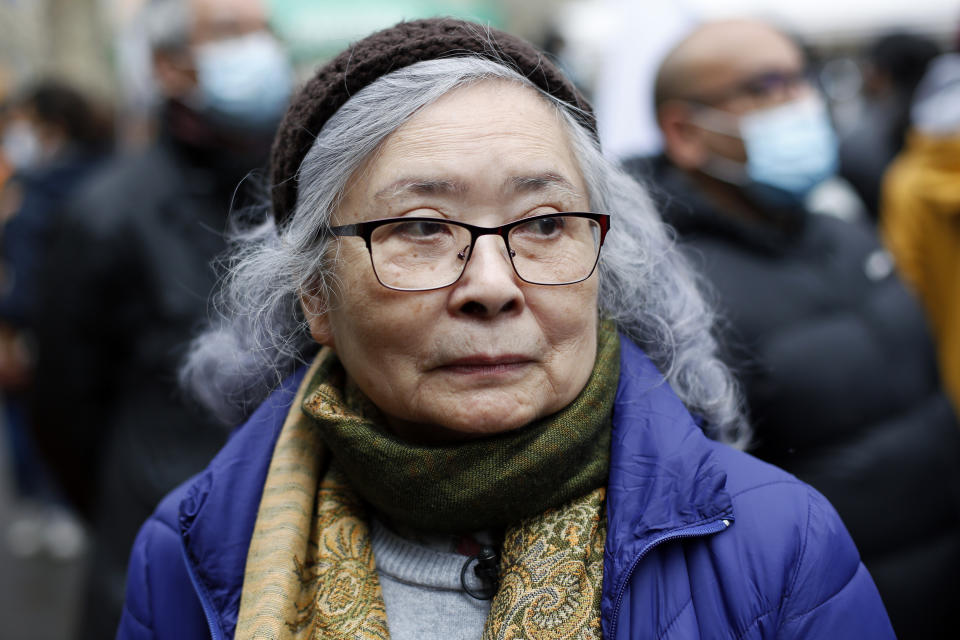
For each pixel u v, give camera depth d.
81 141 4.42
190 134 2.62
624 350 1.33
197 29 2.67
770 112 2.37
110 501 2.47
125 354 2.55
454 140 1.15
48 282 2.56
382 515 1.34
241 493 1.35
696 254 2.16
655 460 1.18
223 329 1.49
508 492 1.16
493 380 1.15
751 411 2.06
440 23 1.24
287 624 1.21
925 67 4.36
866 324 2.22
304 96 1.27
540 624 1.12
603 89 3.53
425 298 1.14
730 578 1.12
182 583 1.38
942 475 2.19
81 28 12.46
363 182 1.18
